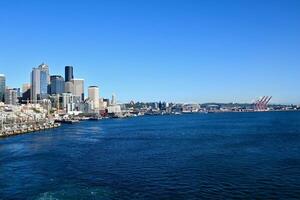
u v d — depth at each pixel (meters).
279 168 92.62
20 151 140.50
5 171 97.31
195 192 71.62
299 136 177.75
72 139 196.12
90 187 76.94
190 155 119.19
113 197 69.44
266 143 148.88
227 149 132.62
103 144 165.12
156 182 80.25
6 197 71.38
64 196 70.88
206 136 196.12
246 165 97.62
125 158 116.25
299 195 68.69
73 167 101.06
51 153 132.75
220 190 72.75
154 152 129.75
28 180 85.38
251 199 66.81
